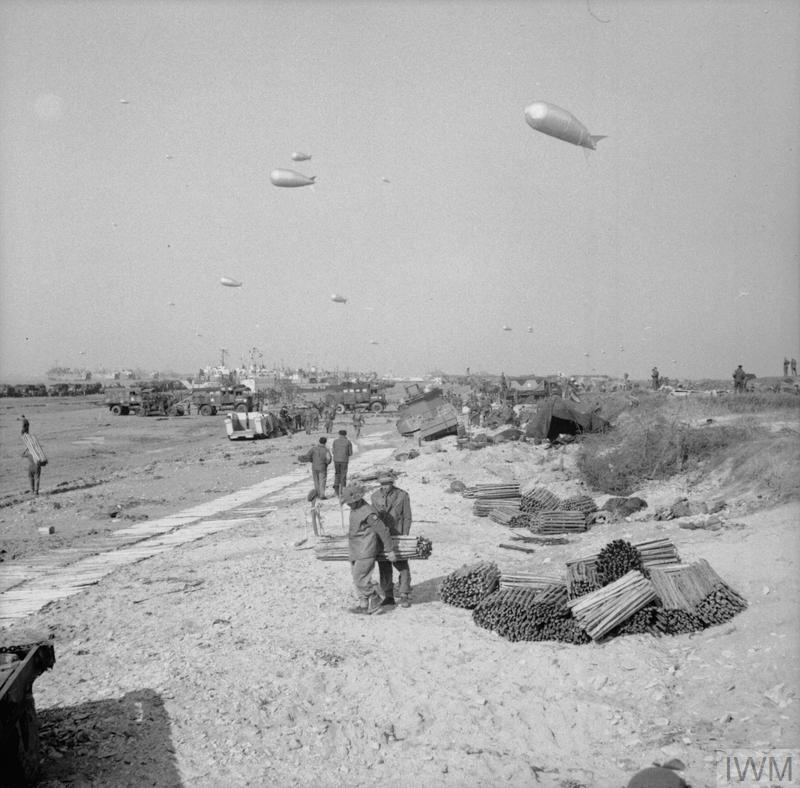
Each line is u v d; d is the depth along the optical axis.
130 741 5.85
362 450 34.31
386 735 5.89
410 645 7.71
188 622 8.97
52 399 115.44
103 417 70.56
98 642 8.48
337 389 73.50
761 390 31.20
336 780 5.27
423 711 6.26
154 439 47.47
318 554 9.61
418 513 15.76
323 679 6.91
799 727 5.46
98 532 17.00
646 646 7.26
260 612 9.17
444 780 5.21
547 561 11.03
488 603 8.38
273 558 12.41
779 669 6.31
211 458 34.84
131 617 9.49
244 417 45.00
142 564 13.09
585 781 5.14
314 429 51.12
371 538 8.83
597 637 7.45
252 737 5.87
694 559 9.32
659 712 6.03
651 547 8.63
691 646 7.17
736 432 16.34
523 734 5.84
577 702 6.27
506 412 37.00
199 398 72.25
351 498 8.84
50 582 12.02
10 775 5.09
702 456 15.77
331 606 9.25
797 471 12.82
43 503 21.88
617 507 14.15
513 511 14.75
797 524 10.30
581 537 12.80
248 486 24.16
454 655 7.39
